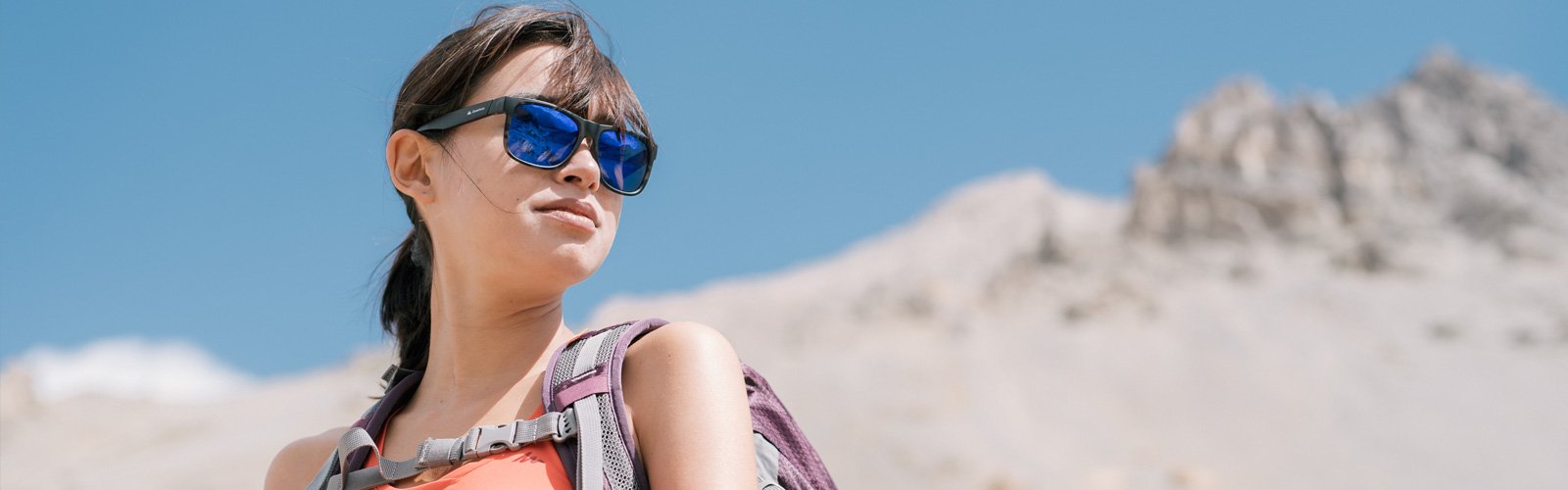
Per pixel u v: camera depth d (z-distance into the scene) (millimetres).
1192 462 97438
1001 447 101000
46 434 125562
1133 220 159125
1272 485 91625
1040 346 127062
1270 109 170625
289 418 127062
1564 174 161875
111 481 106375
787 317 180625
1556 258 137500
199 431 127938
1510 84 186125
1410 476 90125
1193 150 164375
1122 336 127000
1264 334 123375
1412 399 104938
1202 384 113750
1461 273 138250
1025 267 151625
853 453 102438
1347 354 117562
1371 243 144125
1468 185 158750
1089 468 96062
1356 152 159125
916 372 120188
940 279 143250
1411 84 190375
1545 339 114312
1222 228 154000
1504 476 88188
